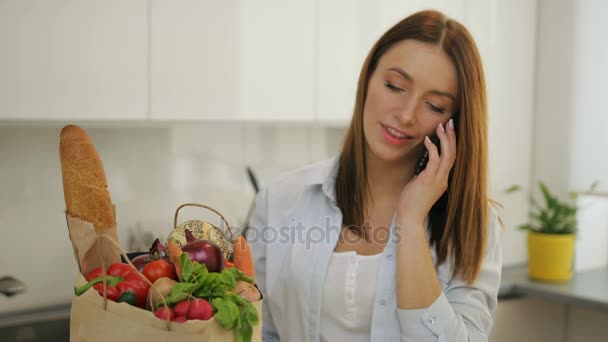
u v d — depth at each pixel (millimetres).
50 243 2334
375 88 1306
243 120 2283
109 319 919
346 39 2506
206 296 934
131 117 2066
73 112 1964
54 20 1911
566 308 3225
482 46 2938
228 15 2221
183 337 879
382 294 1354
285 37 2352
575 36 3057
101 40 1994
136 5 2045
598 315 3104
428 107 1277
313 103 2447
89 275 1000
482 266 1381
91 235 1021
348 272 1383
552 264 2930
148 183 2514
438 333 1275
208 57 2193
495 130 3043
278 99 2357
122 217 2461
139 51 2064
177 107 2146
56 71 1926
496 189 3086
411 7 2672
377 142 1313
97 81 1997
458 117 1308
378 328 1354
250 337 932
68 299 2385
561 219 2953
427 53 1251
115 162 2436
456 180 1325
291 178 1570
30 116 1895
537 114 3211
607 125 2945
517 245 3213
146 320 893
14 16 1849
